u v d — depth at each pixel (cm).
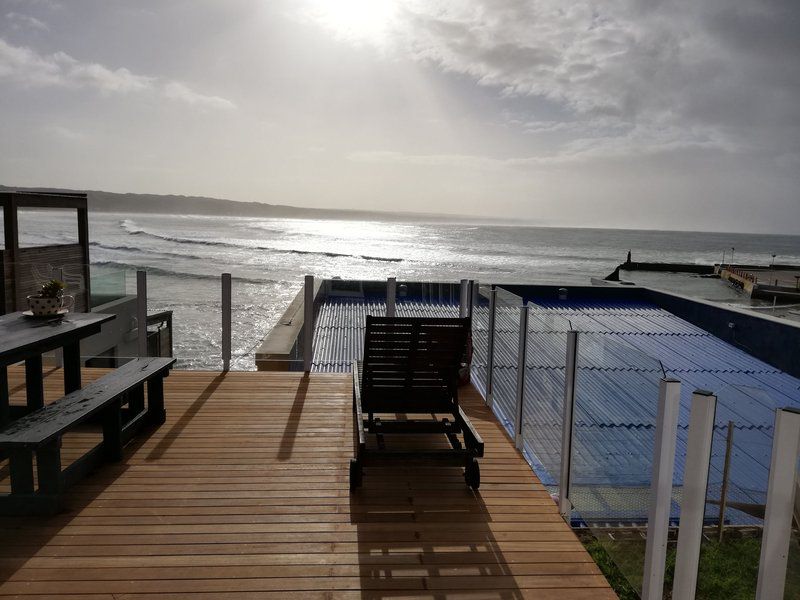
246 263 4678
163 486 358
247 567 276
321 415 491
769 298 4078
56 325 418
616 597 263
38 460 321
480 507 346
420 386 423
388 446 433
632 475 271
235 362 1486
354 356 834
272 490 358
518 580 273
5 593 250
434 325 399
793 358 855
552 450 367
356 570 277
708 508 228
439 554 293
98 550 286
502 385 510
